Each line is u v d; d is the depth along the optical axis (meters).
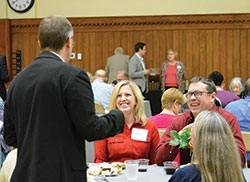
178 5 10.41
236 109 4.46
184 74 9.74
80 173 2.16
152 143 3.58
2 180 2.96
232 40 10.10
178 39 10.27
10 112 2.28
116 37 10.50
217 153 2.02
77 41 10.65
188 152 3.31
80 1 10.73
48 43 2.27
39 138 2.13
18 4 10.85
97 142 3.57
